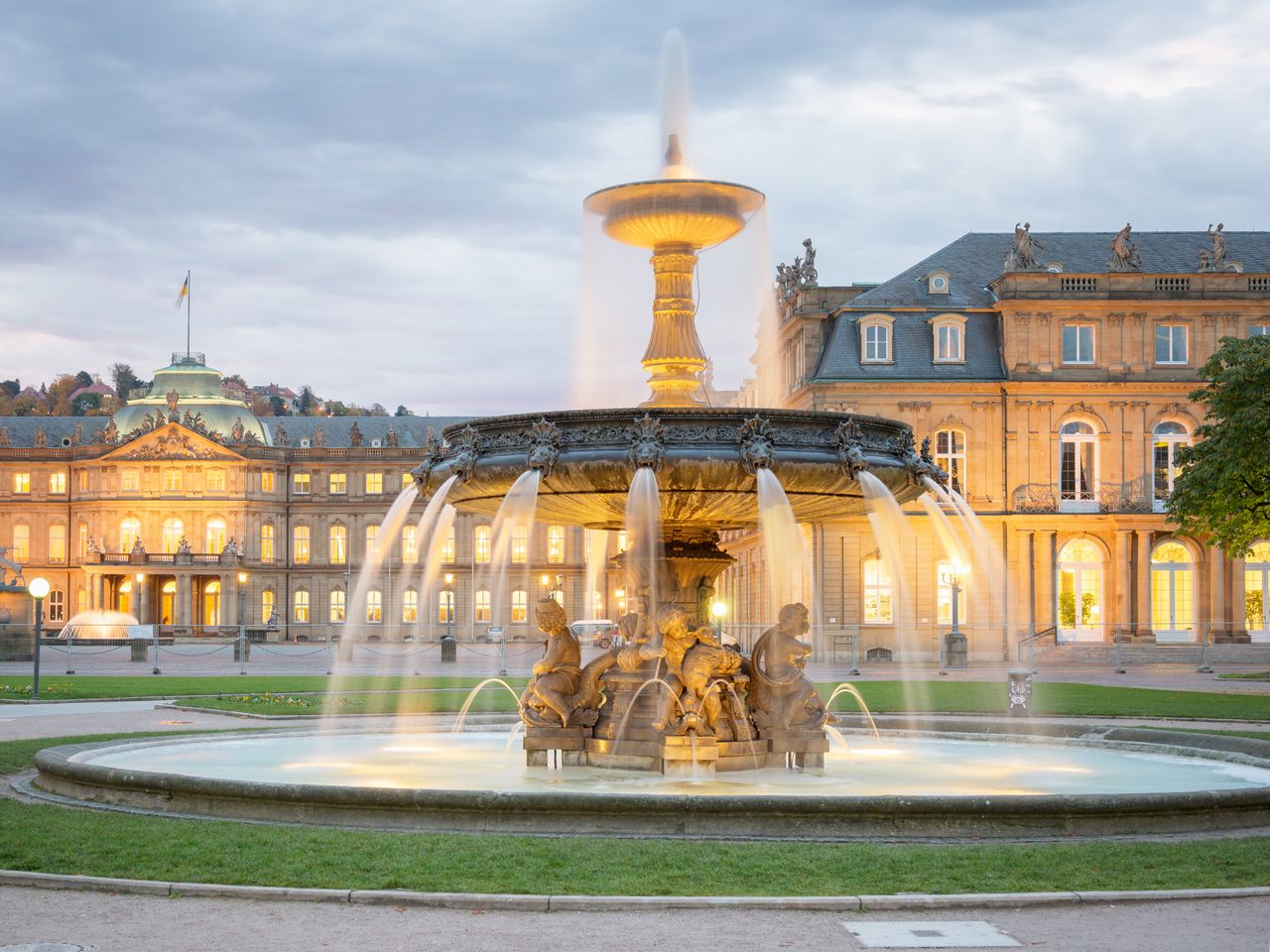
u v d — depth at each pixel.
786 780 18.33
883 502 18.27
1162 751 22.44
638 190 18.31
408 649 99.00
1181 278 77.69
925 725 25.78
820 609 74.62
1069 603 77.25
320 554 146.62
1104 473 77.31
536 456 17.17
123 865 12.81
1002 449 77.12
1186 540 77.50
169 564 139.50
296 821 15.18
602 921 11.08
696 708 18.42
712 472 16.89
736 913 11.34
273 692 42.38
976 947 10.34
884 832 14.33
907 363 77.69
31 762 21.78
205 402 155.25
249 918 11.16
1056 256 81.50
